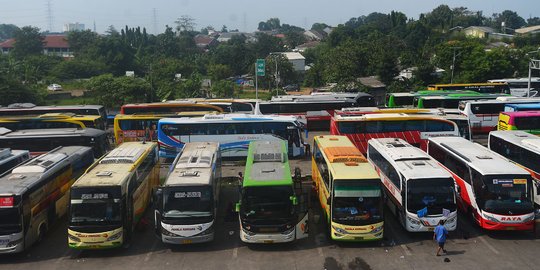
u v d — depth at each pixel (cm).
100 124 3784
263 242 1670
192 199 1673
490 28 13100
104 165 1886
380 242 1744
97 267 1591
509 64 6600
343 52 6925
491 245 1695
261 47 11850
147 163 2133
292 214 1662
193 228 1659
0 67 7819
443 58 6719
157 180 2397
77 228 1631
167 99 6191
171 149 3105
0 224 1598
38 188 1756
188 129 3084
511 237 1767
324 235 1830
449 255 1619
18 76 7606
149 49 11950
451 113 3197
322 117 4231
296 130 3070
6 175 1802
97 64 8969
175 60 8950
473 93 4459
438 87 5172
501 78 6512
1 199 1589
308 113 4228
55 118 3647
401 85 6169
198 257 1655
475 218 1816
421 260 1587
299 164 2961
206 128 3080
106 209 1645
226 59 10338
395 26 12119
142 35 13488
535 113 3070
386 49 7331
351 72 6725
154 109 3997
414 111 3234
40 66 8700
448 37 10531
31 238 1689
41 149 2964
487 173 1758
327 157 1923
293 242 1767
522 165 2236
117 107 5878
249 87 8450
